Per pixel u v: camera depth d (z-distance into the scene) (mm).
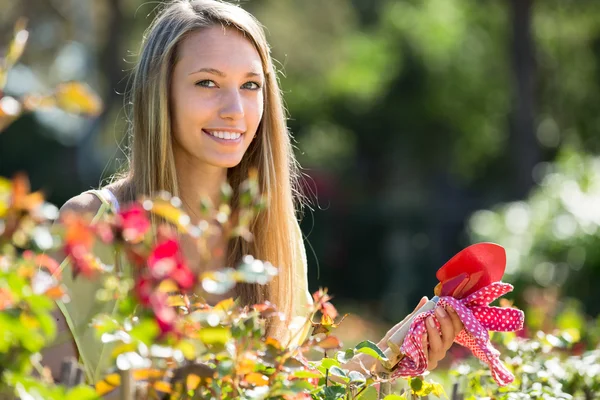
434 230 33938
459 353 5594
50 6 33031
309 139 36938
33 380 2004
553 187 13547
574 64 31234
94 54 34125
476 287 3176
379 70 36594
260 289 3391
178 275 2061
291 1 34375
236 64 3309
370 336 17406
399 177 38344
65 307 2805
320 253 32500
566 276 11945
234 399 2398
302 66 35219
